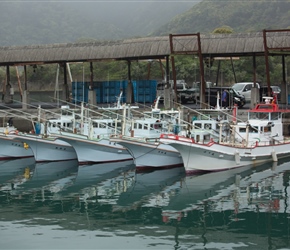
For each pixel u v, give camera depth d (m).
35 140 36.34
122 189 28.52
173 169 33.69
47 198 26.98
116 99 47.78
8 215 24.02
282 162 34.41
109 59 44.78
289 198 25.55
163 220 22.84
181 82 53.72
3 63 48.53
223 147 31.48
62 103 48.84
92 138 35.97
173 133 34.06
